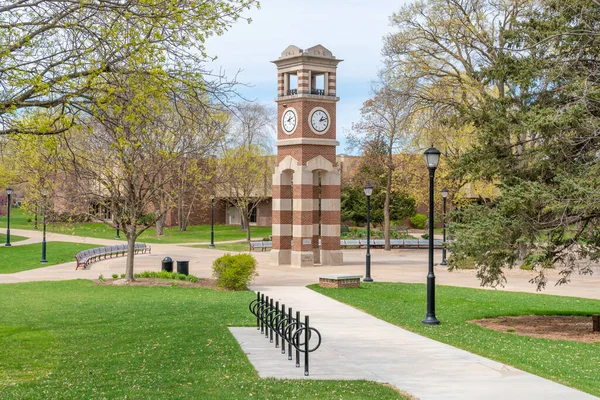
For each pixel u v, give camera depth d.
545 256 18.20
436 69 42.69
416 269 40.84
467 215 19.66
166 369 13.11
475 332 18.61
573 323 20.86
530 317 22.12
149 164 30.06
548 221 18.25
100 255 45.41
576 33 18.31
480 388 12.02
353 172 74.88
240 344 16.09
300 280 33.75
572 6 19.12
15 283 31.36
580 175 17.56
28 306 22.97
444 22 40.88
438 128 43.59
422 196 54.44
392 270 40.19
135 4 14.70
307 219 41.62
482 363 14.22
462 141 44.38
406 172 55.75
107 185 29.55
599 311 23.55
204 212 92.50
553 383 12.40
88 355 14.70
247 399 10.84
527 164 19.48
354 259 48.50
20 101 13.88
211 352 14.85
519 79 19.70
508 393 11.66
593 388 12.02
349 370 13.48
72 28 14.29
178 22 14.59
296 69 41.38
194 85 15.48
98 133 30.39
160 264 42.78
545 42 19.39
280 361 14.24
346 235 70.00
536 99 20.20
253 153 68.19
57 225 32.22
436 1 41.41
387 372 13.33
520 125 19.36
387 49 44.19
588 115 17.78
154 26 14.83
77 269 39.31
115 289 28.88
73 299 25.11
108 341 16.34
